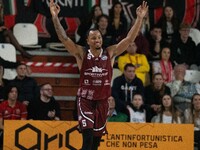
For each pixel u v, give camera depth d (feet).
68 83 118.21
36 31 120.37
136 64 114.32
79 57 75.92
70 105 116.67
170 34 121.60
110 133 85.92
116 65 116.98
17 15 123.24
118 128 86.07
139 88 108.78
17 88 106.01
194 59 121.49
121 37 115.55
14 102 103.55
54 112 104.12
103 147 85.87
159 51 119.24
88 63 75.00
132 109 104.27
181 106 112.88
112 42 115.34
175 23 122.52
